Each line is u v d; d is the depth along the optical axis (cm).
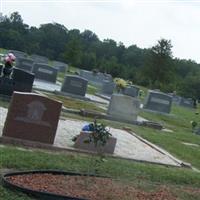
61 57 11688
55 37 12888
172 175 1347
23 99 1403
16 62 4128
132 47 14250
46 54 12312
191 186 1285
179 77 11706
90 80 6262
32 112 1415
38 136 1430
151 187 1136
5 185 916
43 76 4050
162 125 2978
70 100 3177
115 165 1322
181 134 2789
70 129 1889
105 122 2470
